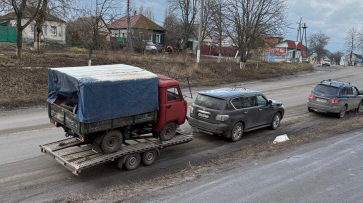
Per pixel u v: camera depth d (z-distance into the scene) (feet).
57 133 32.45
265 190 19.15
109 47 94.12
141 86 23.93
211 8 115.03
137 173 23.95
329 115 47.78
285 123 41.45
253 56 126.52
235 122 32.09
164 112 26.17
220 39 110.01
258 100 35.42
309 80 95.81
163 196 18.17
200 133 35.37
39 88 52.75
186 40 161.89
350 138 31.50
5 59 63.82
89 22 70.33
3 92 47.57
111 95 22.16
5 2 63.16
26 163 24.47
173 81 26.89
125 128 24.39
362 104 51.75
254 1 97.55
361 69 154.20
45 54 77.82
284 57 194.29
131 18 179.22
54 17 73.56
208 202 17.42
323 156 25.81
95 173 23.58
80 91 20.86
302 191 19.08
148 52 112.06
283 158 25.31
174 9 159.84
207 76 83.76
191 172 22.49
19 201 18.70
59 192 20.22
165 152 28.86
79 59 76.23
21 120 37.06
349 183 20.43
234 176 21.48
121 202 17.33
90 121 21.26
